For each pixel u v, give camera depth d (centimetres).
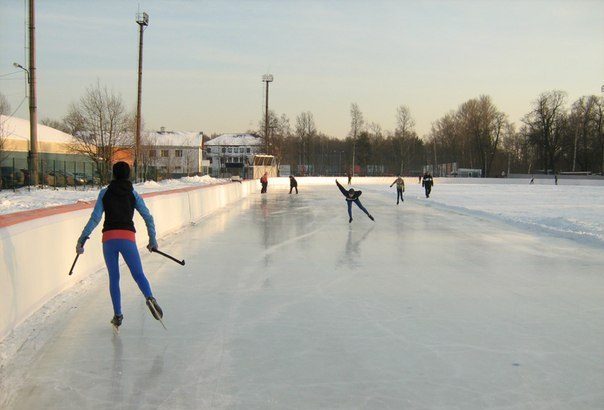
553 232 1431
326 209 2306
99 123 3806
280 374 414
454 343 495
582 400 370
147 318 570
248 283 768
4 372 412
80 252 513
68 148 4091
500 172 10056
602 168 8000
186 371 419
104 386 388
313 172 9438
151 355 455
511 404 362
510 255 1052
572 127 8444
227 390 383
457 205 2534
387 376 412
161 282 770
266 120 6247
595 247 1164
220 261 958
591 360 452
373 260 981
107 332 518
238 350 471
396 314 600
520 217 1827
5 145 3619
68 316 570
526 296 695
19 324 526
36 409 349
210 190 2114
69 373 412
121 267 857
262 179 3819
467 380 405
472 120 9094
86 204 825
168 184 4166
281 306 634
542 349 480
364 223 1700
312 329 538
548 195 3662
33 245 573
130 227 515
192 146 8975
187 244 1180
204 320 568
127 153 4366
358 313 604
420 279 806
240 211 2177
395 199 3191
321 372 419
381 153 10369
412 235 1381
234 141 11456
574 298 684
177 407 354
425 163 10781
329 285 759
